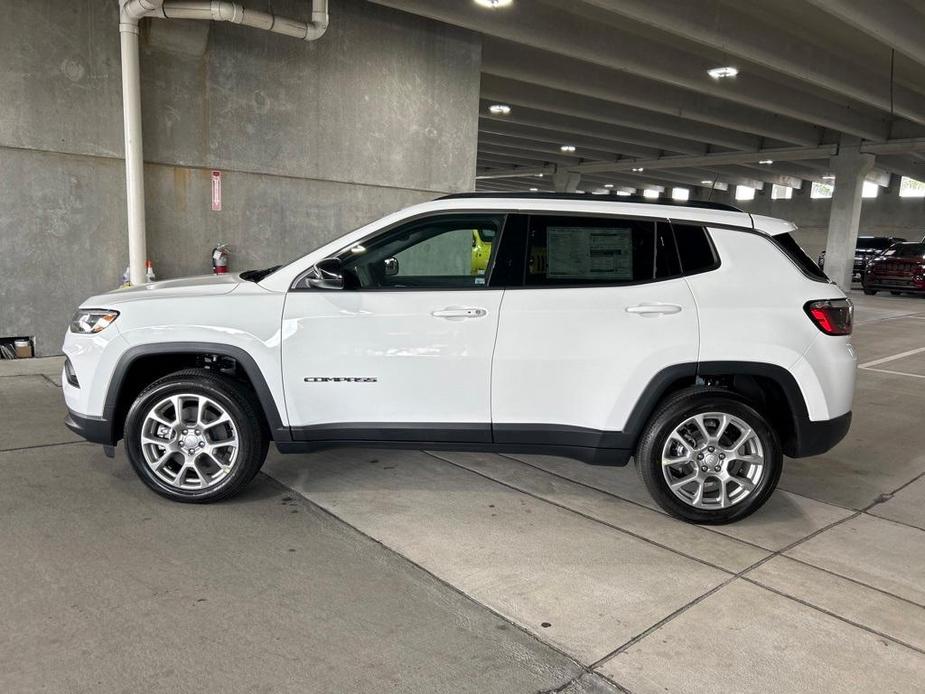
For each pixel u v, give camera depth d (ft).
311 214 30.19
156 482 12.73
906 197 110.22
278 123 28.58
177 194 26.53
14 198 23.61
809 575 10.77
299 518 12.38
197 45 25.63
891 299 65.10
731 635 9.07
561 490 14.14
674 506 12.41
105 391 12.58
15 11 22.74
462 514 12.78
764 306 12.19
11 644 8.35
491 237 12.94
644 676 8.20
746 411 12.23
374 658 8.38
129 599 9.47
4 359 24.16
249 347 12.34
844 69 45.68
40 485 13.39
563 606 9.70
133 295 12.87
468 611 9.51
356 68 30.55
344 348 12.37
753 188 119.24
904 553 11.66
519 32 34.22
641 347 12.07
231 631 8.82
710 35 35.04
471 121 35.37
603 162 87.76
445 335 12.26
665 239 12.44
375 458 15.78
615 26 38.58
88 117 24.54
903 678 8.27
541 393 12.33
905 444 18.03
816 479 15.30
